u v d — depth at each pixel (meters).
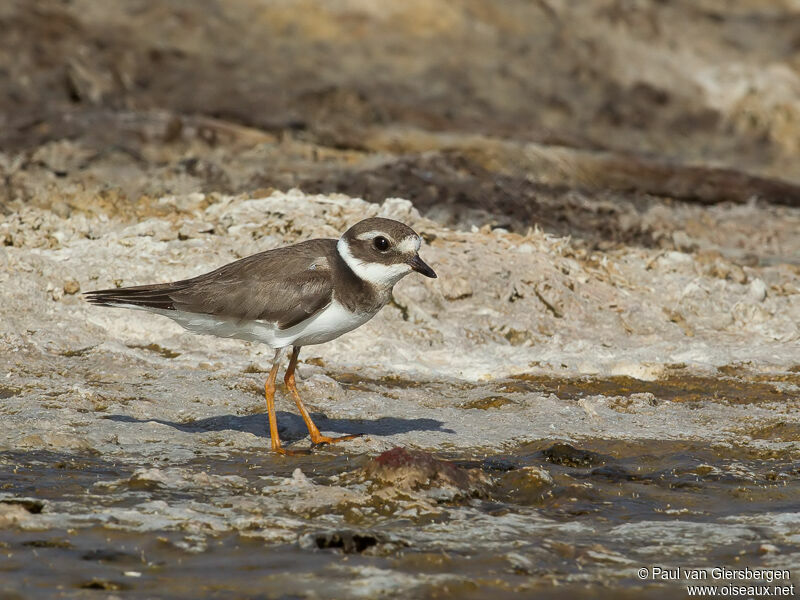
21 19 29.11
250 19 32.41
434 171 21.52
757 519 8.79
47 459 9.66
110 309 13.73
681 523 8.65
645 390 12.70
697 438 10.98
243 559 7.70
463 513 8.76
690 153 29.94
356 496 8.93
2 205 16.81
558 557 7.93
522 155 24.08
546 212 19.97
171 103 26.73
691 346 14.29
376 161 22.08
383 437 10.72
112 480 9.20
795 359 14.01
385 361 13.26
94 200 17.05
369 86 30.19
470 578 7.48
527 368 13.27
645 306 15.27
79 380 12.00
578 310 14.86
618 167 24.17
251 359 13.07
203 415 11.21
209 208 16.47
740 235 20.95
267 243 14.95
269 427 10.96
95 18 30.61
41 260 14.24
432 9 33.84
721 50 34.50
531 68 32.66
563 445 10.33
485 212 18.89
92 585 7.20
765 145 31.27
